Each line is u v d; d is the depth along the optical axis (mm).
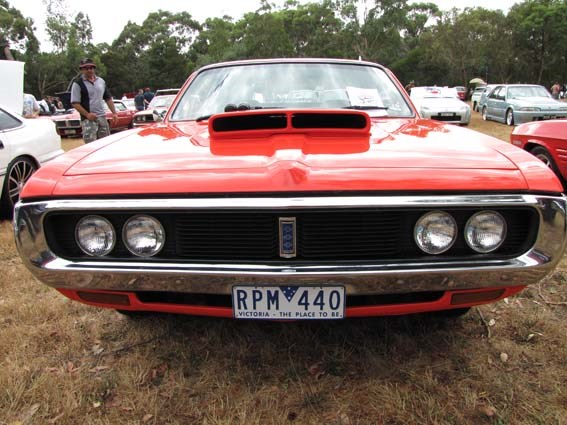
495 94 15117
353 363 2066
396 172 1586
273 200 1520
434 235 1603
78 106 6164
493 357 2107
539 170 1676
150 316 2508
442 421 1715
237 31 66562
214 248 1635
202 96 2846
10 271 3260
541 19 38906
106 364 2119
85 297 1817
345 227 1584
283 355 2133
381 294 1654
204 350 2191
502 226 1625
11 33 45062
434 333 2299
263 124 2014
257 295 1633
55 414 1794
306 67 2918
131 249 1655
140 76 61344
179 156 1786
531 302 2645
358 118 1974
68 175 1712
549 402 1811
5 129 4840
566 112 12688
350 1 54156
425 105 12617
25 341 2299
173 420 1759
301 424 1729
